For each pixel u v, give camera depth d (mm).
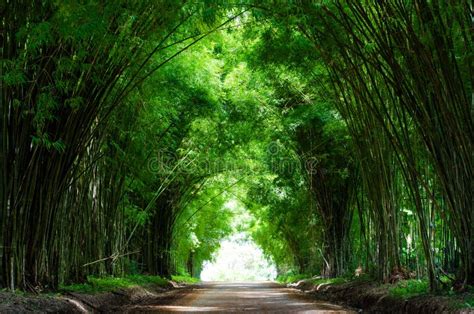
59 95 8578
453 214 8055
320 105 14602
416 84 8203
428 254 8617
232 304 11211
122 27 7949
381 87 10883
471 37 7086
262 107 16562
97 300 9641
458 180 7902
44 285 8805
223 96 16828
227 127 17625
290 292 17016
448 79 7625
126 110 12398
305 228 21781
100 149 11781
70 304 8109
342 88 11688
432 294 8156
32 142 8312
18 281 8070
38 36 6512
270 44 10953
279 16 8461
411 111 8383
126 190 15516
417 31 8195
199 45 13383
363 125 11914
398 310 8602
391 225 11570
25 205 8234
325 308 10047
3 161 7871
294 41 10570
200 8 8445
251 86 15555
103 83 8672
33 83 7852
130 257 19906
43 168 8688
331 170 16547
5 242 7902
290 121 15625
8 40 7367
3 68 7254
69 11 6520
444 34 7445
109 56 8820
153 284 17391
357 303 10984
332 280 16141
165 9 8156
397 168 11539
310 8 8305
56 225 9156
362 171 12469
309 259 24375
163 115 13891
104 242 13875
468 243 7844
